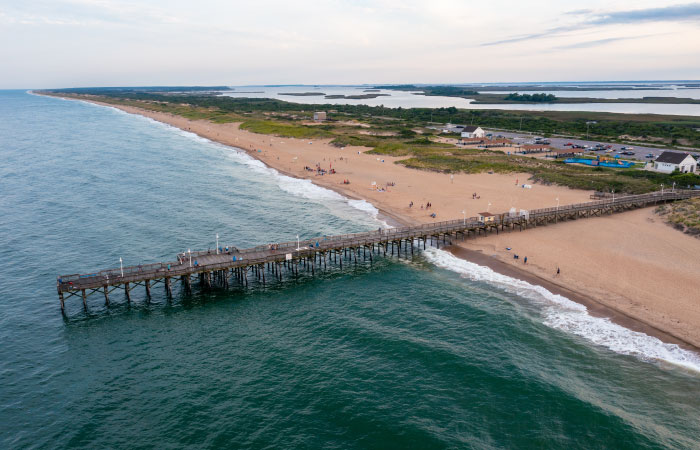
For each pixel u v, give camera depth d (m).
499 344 45.97
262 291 60.47
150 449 33.41
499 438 33.88
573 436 33.94
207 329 50.59
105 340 48.34
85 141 187.50
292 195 105.56
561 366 42.22
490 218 76.50
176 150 170.12
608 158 137.25
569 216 83.88
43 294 58.28
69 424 35.97
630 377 40.38
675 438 33.62
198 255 63.91
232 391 39.81
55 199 99.69
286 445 33.59
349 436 34.34
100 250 71.38
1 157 149.88
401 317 52.28
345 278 63.97
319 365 43.38
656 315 49.38
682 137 184.25
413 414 36.47
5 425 35.78
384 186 111.94
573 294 55.28
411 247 74.12
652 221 80.06
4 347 46.69
